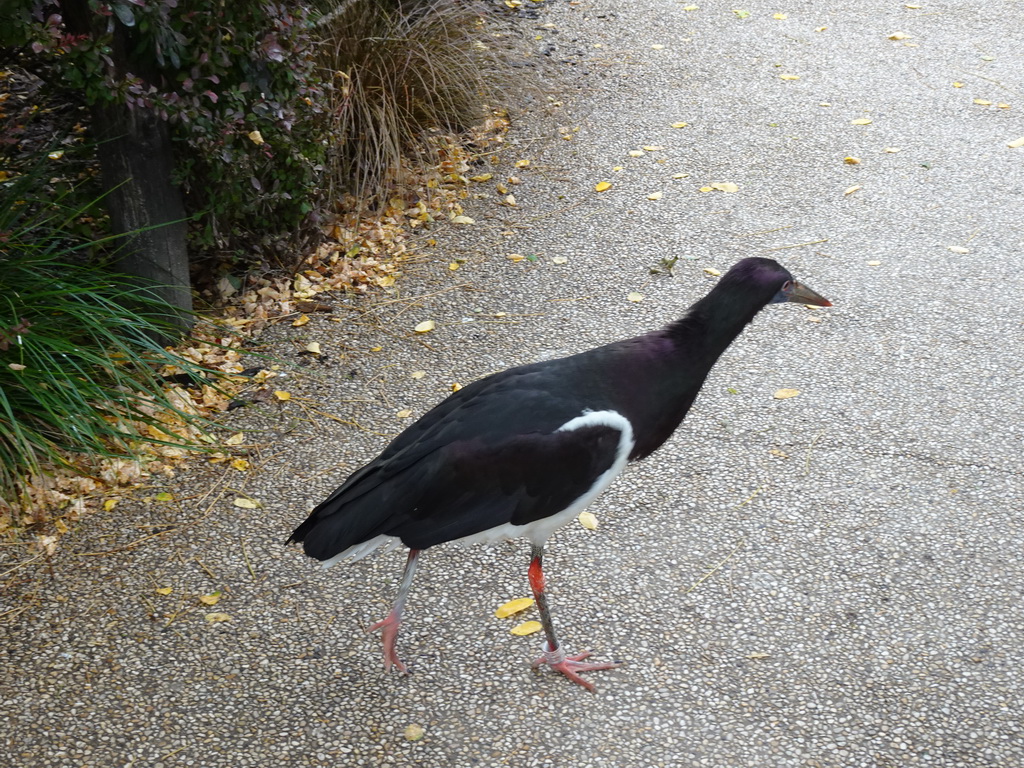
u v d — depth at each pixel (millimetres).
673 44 3607
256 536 2018
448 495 1703
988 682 1782
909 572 1940
